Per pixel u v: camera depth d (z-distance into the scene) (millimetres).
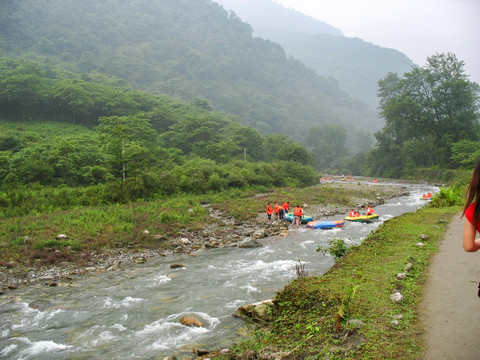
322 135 123875
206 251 14930
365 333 4742
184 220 19891
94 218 18406
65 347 6707
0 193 22625
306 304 6242
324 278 7371
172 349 6344
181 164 47219
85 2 164625
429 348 4168
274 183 45188
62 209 21797
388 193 37844
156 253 14648
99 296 9555
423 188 45031
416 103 55438
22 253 13031
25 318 8180
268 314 6633
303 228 19562
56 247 13859
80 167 33906
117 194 25562
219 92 156125
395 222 13812
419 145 64562
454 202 19219
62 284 10734
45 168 30203
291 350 4734
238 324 7230
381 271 7594
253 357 4926
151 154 41188
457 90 51969
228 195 32344
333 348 4508
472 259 8016
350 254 9422
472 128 52719
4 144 38781
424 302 5637
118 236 15953
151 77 140750
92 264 12914
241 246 15445
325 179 70062
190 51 172250
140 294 9602
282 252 13945
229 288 9711
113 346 6625
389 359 4039
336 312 5613
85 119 70812
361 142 137250
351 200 31500
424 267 7680
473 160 44969
